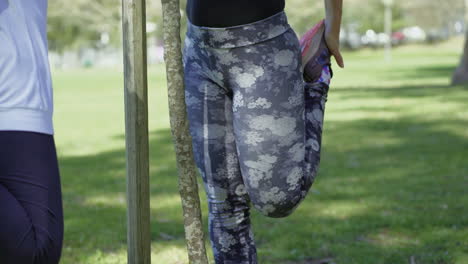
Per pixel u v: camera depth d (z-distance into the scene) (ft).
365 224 16.07
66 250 14.70
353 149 28.66
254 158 8.06
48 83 6.56
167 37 7.13
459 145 28.58
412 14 216.54
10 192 6.13
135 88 7.31
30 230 6.07
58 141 35.24
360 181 21.59
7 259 6.03
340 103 50.42
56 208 6.34
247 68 7.93
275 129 7.98
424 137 31.50
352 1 200.03
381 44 219.41
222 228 8.79
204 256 7.46
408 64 122.62
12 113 6.15
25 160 6.16
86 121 45.78
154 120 44.42
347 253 13.83
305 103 8.66
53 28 159.84
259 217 17.21
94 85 89.20
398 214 17.03
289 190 8.14
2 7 6.35
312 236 15.26
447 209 17.39
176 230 16.20
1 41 6.23
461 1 211.41
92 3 141.18
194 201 7.37
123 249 14.89
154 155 29.14
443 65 111.86
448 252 13.70
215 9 7.86
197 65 8.49
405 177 22.02
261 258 13.82
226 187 8.66
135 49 7.28
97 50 181.57
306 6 150.51
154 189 21.42
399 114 41.60
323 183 21.42
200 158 8.69
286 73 7.97
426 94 54.95
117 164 27.25
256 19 7.82
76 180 23.54
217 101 8.48
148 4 136.36
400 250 13.97
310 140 8.47
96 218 17.81
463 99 49.16
